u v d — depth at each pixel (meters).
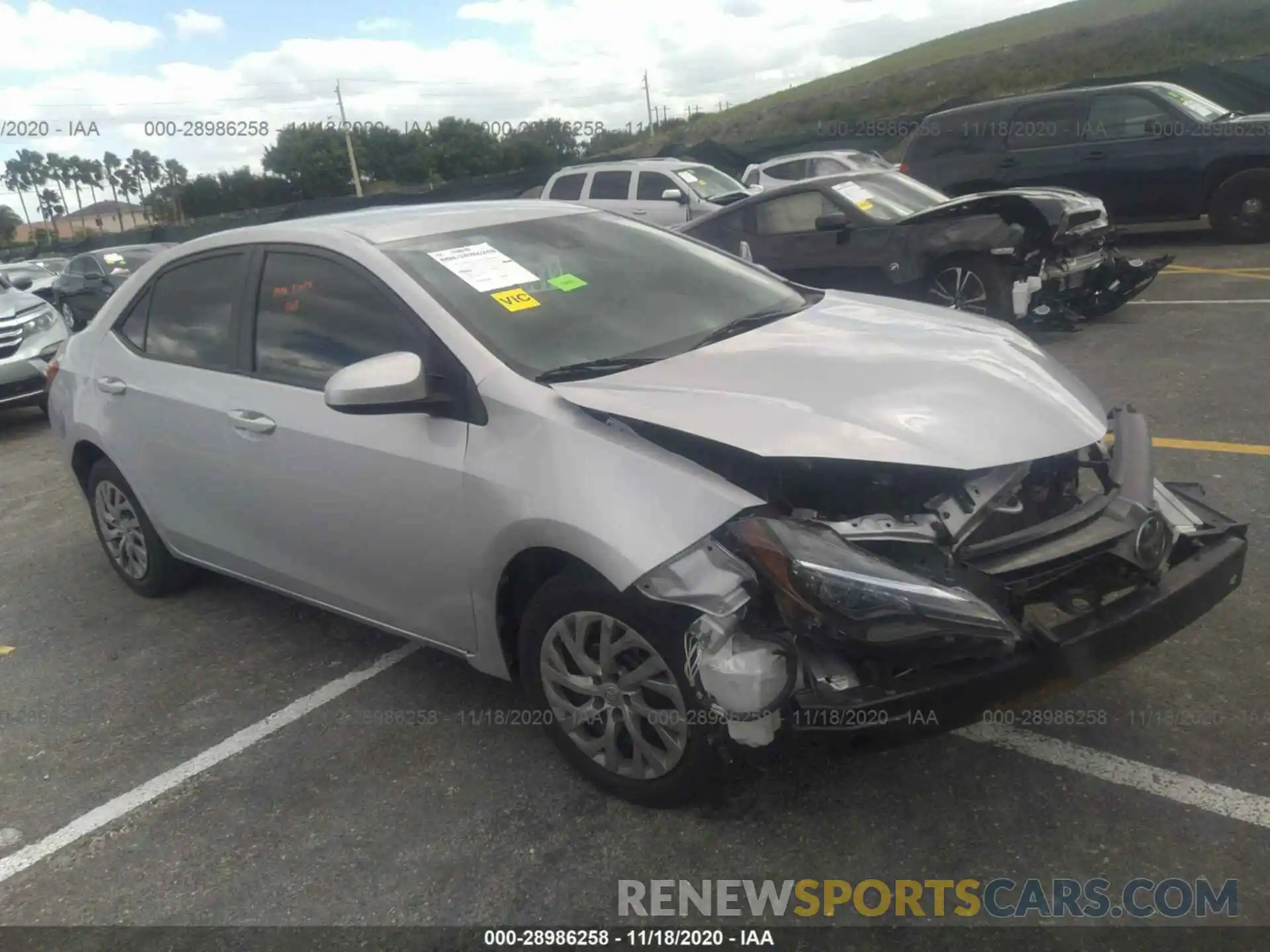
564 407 2.94
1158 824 2.76
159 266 4.43
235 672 4.16
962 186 13.09
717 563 2.60
